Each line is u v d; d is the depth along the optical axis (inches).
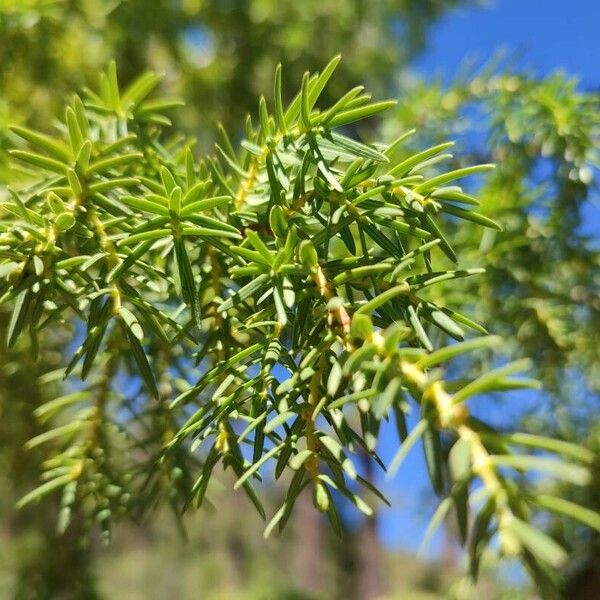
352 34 20.2
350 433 3.9
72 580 12.6
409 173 5.4
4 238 4.8
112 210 5.3
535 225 10.3
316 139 5.1
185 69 17.0
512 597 11.9
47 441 11.1
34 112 12.6
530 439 3.0
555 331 10.3
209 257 5.8
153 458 6.9
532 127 10.6
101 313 4.7
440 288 9.2
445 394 3.2
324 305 4.4
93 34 14.1
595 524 2.7
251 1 18.3
